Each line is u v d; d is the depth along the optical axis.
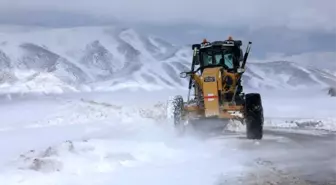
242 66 12.06
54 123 16.98
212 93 11.15
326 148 10.31
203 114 11.45
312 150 10.03
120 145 9.60
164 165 8.34
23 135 13.25
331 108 28.47
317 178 7.45
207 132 12.59
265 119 18.77
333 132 13.89
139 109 18.77
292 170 8.00
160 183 7.04
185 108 11.61
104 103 21.92
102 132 13.33
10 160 8.41
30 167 7.72
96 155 8.62
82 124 16.12
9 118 18.98
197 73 12.51
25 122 17.27
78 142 9.40
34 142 11.54
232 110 11.12
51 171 7.63
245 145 10.47
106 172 7.75
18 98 34.94
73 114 18.42
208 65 12.34
